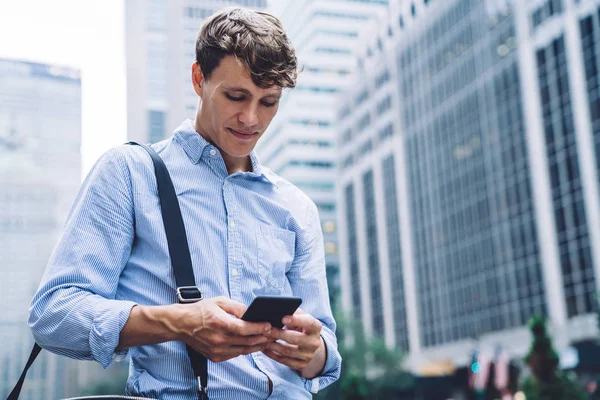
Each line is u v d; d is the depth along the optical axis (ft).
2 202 53.78
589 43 128.67
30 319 3.92
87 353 3.80
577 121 130.41
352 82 197.16
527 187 141.38
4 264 53.42
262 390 4.11
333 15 194.80
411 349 169.07
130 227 4.15
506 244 145.69
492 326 146.82
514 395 135.85
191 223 4.20
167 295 4.07
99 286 3.93
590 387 116.57
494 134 151.84
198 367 3.89
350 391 116.06
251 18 4.14
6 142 51.85
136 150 4.33
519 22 146.41
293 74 4.20
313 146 197.57
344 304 187.42
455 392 154.81
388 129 187.52
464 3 163.84
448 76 169.07
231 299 4.03
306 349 3.87
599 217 124.16
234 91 4.06
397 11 189.06
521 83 144.56
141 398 3.70
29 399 21.43
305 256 4.73
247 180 4.57
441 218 167.63
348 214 195.93
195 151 4.40
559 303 130.21
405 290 174.40
